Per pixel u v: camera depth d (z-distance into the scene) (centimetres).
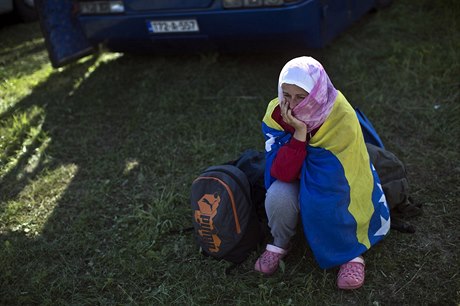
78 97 479
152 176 362
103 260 291
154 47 489
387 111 408
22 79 529
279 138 257
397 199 286
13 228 323
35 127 433
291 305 249
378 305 246
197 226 271
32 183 365
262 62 500
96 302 266
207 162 370
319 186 244
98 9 466
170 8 439
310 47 442
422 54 472
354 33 545
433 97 417
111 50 513
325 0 428
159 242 300
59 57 507
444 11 564
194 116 428
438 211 304
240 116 417
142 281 275
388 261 270
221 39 448
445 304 245
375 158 285
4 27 717
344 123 242
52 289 273
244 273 274
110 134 420
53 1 494
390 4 599
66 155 396
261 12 411
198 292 265
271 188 257
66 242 308
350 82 450
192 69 502
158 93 469
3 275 282
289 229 262
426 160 348
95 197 342
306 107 235
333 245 253
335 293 256
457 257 271
